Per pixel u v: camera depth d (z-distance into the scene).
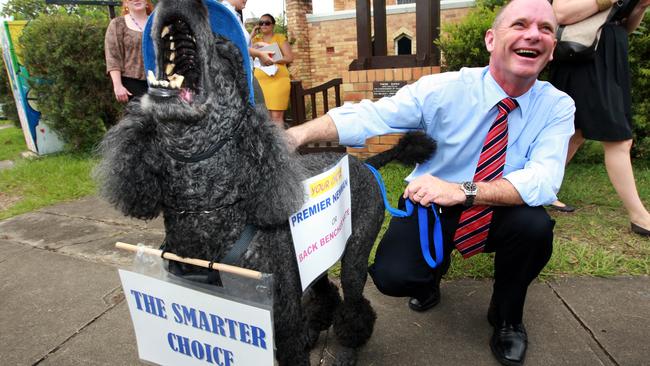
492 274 2.88
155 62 1.25
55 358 2.32
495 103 2.10
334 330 2.23
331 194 1.74
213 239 1.37
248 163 1.35
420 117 2.26
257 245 1.42
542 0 1.92
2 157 8.16
